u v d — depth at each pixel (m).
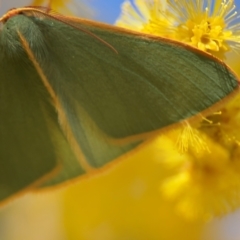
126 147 0.09
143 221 0.11
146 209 0.11
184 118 0.09
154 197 0.11
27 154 0.10
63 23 0.09
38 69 0.09
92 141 0.09
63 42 0.09
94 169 0.09
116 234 0.11
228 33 0.09
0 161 0.10
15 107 0.09
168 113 0.09
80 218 0.11
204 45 0.09
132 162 0.11
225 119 0.09
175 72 0.09
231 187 0.10
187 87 0.09
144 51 0.09
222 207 0.10
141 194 0.11
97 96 0.09
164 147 0.10
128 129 0.09
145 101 0.09
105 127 0.09
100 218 0.11
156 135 0.09
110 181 0.11
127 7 0.09
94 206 0.11
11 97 0.09
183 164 0.10
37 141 0.10
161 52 0.09
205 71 0.09
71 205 0.11
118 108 0.09
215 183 0.10
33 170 0.10
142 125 0.09
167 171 0.11
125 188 0.11
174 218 0.11
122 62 0.09
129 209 0.11
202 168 0.10
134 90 0.09
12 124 0.09
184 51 0.09
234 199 0.10
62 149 0.09
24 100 0.09
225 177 0.10
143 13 0.09
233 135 0.09
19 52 0.09
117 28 0.09
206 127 0.09
